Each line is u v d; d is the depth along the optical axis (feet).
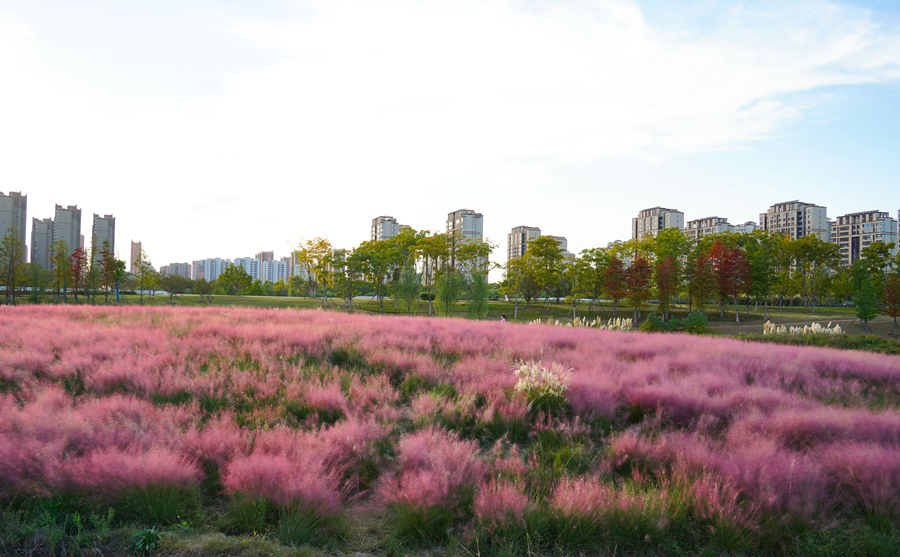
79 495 12.70
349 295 173.99
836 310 225.35
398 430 19.76
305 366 29.48
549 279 210.59
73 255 193.57
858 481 15.10
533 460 17.20
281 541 11.93
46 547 10.67
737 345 49.62
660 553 12.29
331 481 14.24
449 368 30.19
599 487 14.17
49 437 14.61
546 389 22.97
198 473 14.48
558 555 11.80
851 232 532.32
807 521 13.07
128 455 14.10
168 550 11.05
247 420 19.19
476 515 12.83
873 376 35.50
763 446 16.60
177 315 56.13
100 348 29.19
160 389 21.91
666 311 169.17
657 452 17.02
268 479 13.35
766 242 228.22
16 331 36.55
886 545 11.76
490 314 195.83
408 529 12.65
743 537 12.44
